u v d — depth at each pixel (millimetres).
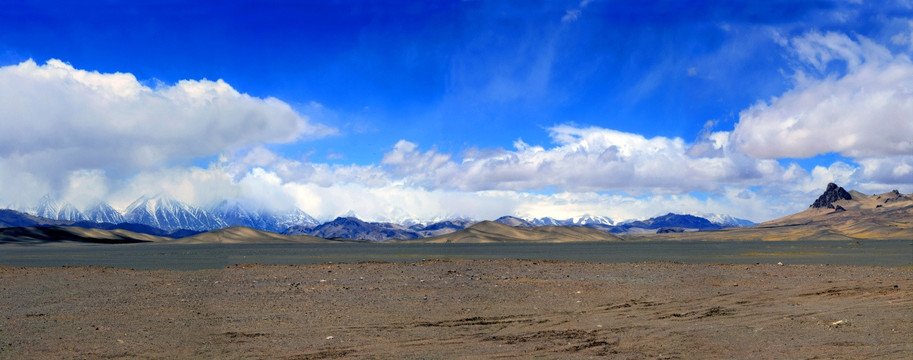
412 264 48219
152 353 16922
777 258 70562
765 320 21828
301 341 18609
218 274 40625
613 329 20469
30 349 17297
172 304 25859
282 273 40969
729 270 42438
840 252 91062
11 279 37688
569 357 16422
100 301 26812
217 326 20906
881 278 35781
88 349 17312
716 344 17828
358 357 16484
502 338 19094
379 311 24219
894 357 15844
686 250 111125
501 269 43438
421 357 16484
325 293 29500
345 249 139500
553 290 30500
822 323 20875
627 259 71938
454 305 25812
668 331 19938
